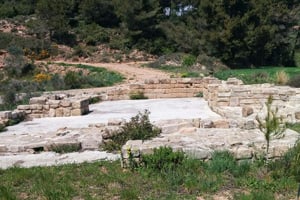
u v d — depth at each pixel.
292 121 14.68
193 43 57.41
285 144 9.35
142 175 8.54
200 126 12.90
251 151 9.14
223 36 53.69
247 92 18.22
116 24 69.94
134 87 25.45
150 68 47.62
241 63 55.16
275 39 57.03
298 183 7.93
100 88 32.78
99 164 9.55
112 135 11.47
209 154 9.09
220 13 55.16
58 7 64.06
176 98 25.03
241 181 8.09
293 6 65.31
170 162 8.70
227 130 11.62
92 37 61.72
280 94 17.95
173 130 12.30
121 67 47.22
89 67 45.22
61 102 19.05
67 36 61.84
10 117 16.95
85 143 11.48
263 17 55.06
